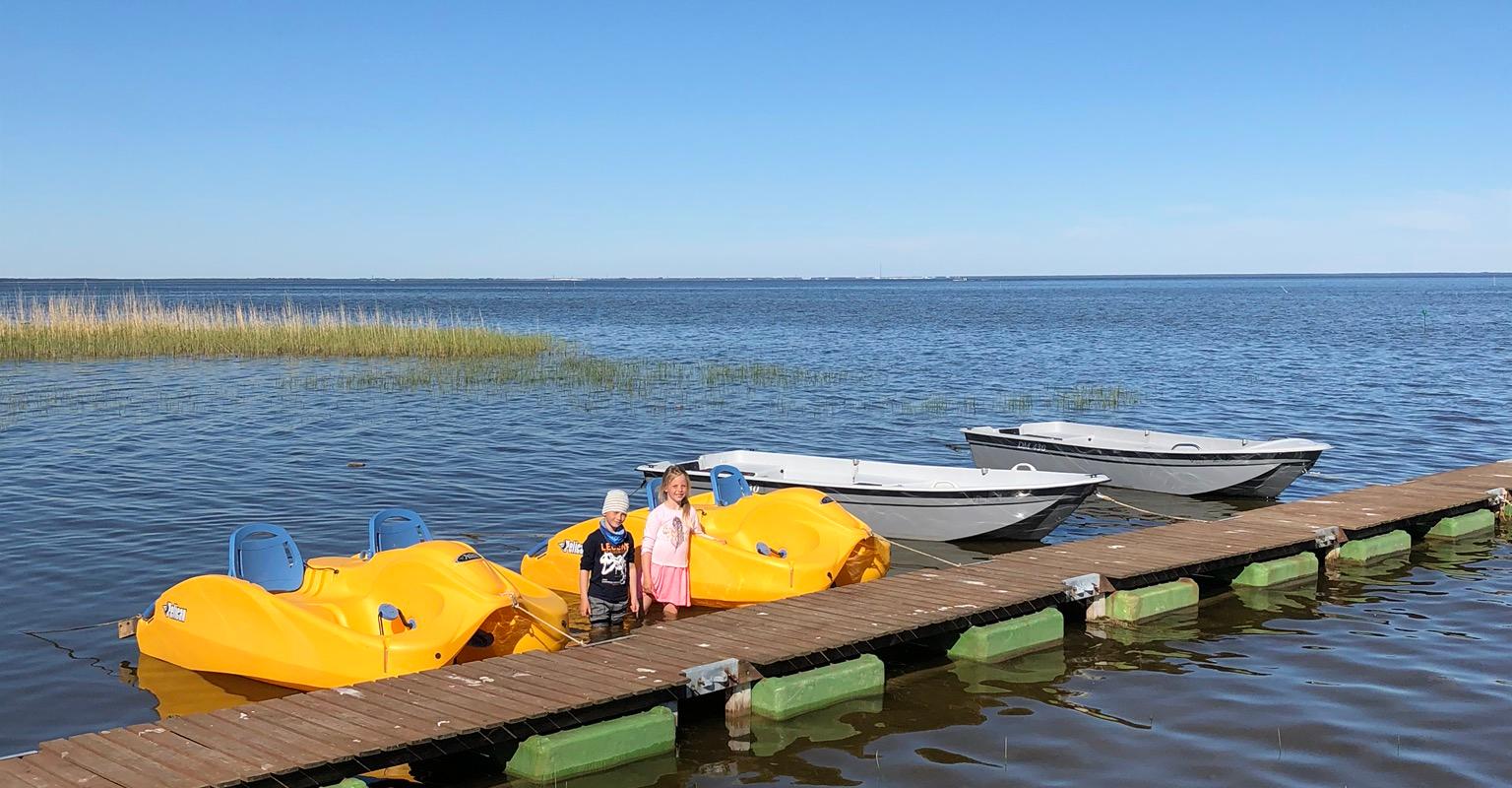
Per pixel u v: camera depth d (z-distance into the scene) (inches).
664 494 460.4
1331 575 532.1
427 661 353.1
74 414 1038.4
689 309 4544.8
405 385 1305.4
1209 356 1911.9
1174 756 312.8
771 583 462.9
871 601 422.9
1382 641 421.7
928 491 594.2
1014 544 611.2
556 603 401.4
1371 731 330.0
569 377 1407.5
